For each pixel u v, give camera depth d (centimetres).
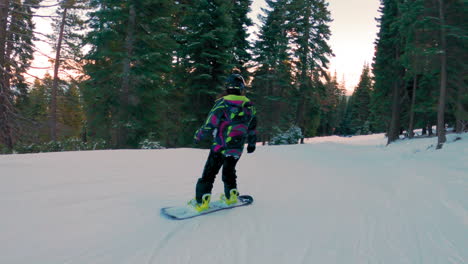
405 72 2136
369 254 181
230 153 261
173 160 602
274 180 443
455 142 1260
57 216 235
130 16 1468
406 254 183
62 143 1180
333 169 623
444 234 219
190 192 334
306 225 233
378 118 4303
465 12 1167
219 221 236
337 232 219
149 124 1587
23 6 920
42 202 271
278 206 287
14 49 998
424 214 270
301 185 408
